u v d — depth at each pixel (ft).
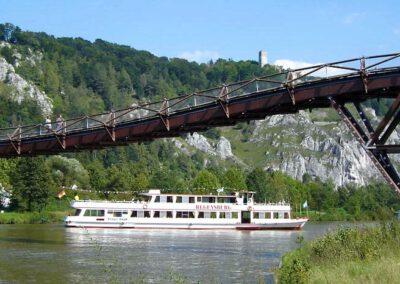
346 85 121.60
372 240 114.52
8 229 314.76
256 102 137.69
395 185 111.14
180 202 348.18
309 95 127.75
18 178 449.89
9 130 196.24
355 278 88.07
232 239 266.36
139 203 342.44
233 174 623.77
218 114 145.18
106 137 170.91
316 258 121.90
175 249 208.85
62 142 181.78
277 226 357.61
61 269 149.07
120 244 228.02
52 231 301.43
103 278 134.72
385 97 122.42
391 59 115.44
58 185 497.46
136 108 163.94
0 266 154.71
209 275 140.67
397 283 81.25
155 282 128.98
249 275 140.46
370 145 115.24
